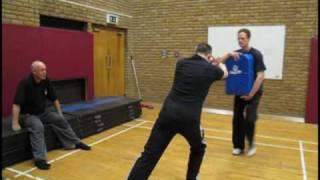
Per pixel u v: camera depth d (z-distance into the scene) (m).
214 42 7.02
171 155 3.99
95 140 4.61
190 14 7.20
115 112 5.43
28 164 3.61
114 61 7.53
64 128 4.16
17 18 5.00
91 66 6.30
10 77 4.72
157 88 7.77
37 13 5.36
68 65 5.73
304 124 5.90
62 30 5.57
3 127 3.85
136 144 4.45
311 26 6.17
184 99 2.68
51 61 5.38
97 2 6.73
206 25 7.06
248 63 3.62
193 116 2.67
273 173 3.50
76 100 6.05
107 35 7.23
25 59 4.93
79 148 4.19
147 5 7.66
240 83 3.70
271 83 6.62
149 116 6.29
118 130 5.19
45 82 3.92
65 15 5.95
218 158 3.94
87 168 3.55
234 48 6.84
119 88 7.78
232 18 6.79
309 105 6.01
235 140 4.05
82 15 6.36
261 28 6.56
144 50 7.82
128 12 7.74
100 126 5.03
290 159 3.95
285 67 6.47
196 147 2.85
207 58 2.88
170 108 2.67
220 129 5.39
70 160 3.78
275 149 4.34
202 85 2.71
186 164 3.70
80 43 5.98
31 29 5.01
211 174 3.44
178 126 2.67
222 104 7.12
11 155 3.55
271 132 5.27
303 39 6.26
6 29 4.64
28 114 3.79
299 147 4.45
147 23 7.71
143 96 7.94
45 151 3.65
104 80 7.23
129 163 3.72
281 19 6.39
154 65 7.74
